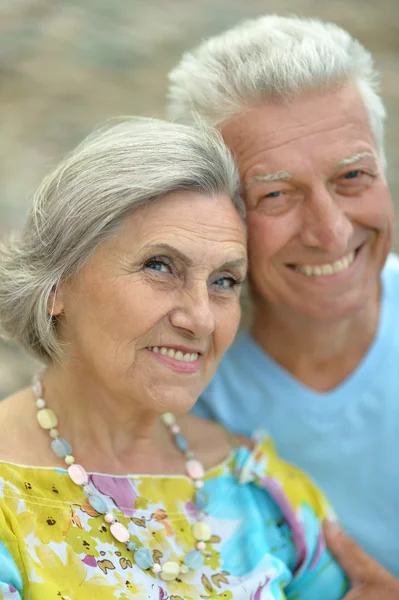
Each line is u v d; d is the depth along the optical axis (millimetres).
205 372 2029
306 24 2383
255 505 2230
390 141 6113
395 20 8164
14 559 1791
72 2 8562
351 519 2730
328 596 2268
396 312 2695
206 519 2133
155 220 1874
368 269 2451
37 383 2105
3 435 1992
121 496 2035
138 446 2137
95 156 1909
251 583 2039
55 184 1956
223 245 1932
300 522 2246
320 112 2205
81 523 1921
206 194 1934
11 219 4938
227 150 2020
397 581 2293
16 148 5992
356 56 2338
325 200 2230
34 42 7625
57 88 6844
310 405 2664
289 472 2385
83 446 2057
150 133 1940
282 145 2203
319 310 2410
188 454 2232
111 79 7055
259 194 2252
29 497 1893
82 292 1918
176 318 1889
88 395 2045
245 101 2217
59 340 2018
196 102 2311
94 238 1868
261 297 2531
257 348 2688
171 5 8547
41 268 1963
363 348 2652
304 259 2328
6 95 6766
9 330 2084
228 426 2709
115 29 7977
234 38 2350
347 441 2688
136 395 1942
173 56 7434
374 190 2316
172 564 1973
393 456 2684
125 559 1935
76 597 1811
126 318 1874
